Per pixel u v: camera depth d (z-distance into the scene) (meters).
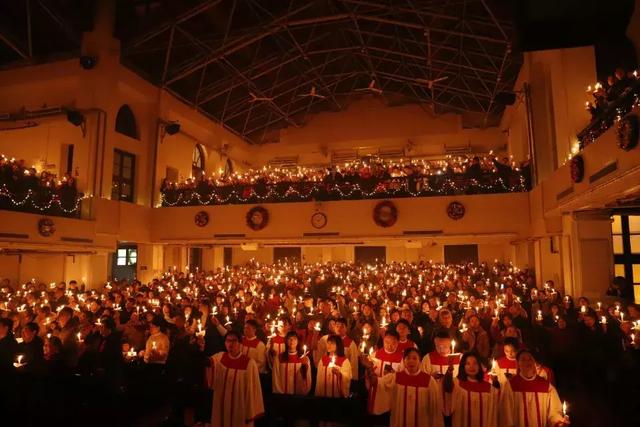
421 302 11.23
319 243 20.06
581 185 9.87
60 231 15.91
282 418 5.82
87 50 18.42
